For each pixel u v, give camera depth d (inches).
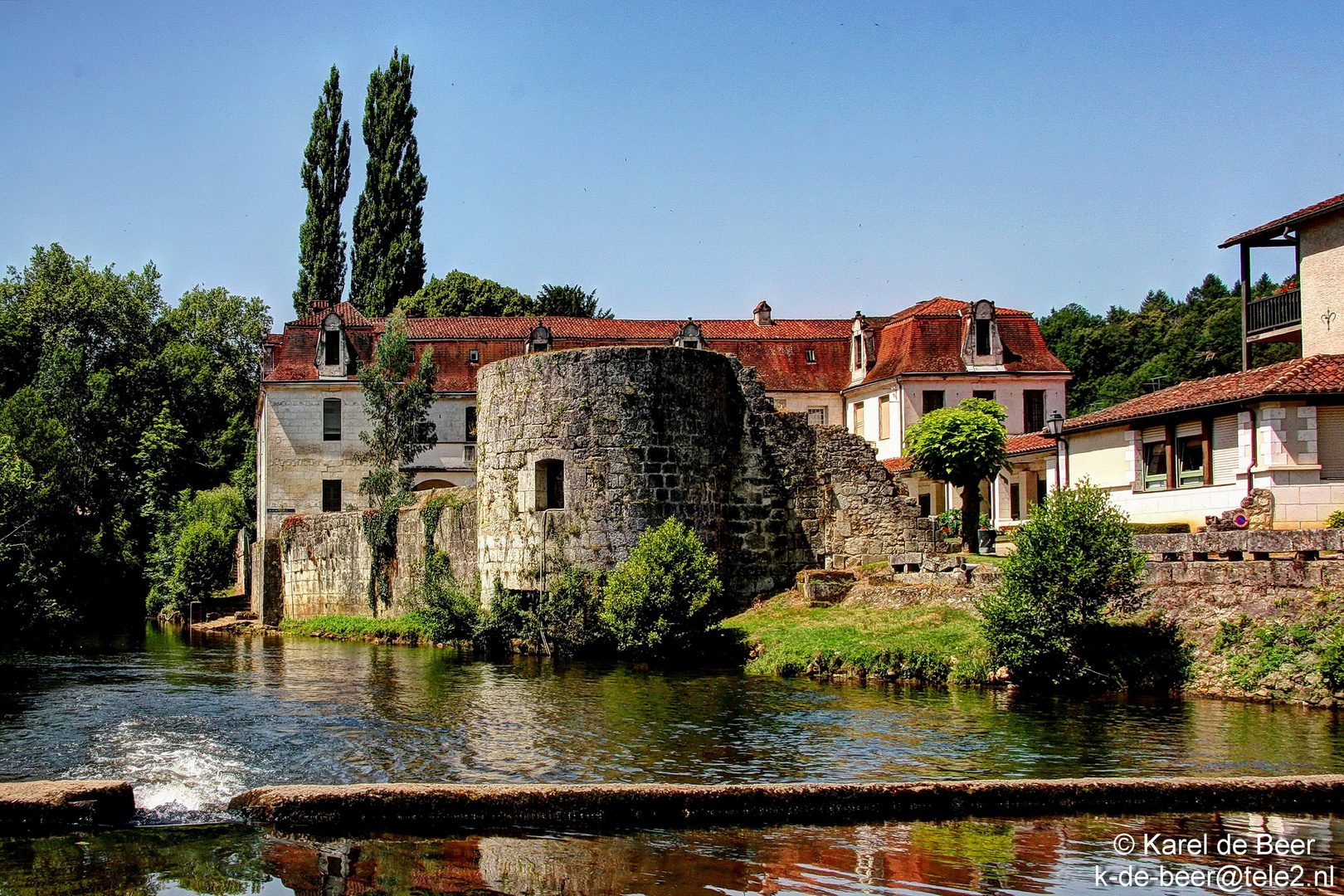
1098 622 954.7
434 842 547.5
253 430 3174.2
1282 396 1144.8
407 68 3388.3
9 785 586.9
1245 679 887.7
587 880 496.1
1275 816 590.9
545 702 943.0
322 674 1160.8
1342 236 1382.9
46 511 1920.5
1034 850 537.3
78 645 1567.4
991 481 1529.3
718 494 1344.7
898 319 2383.1
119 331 3223.4
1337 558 933.2
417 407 1975.9
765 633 1173.1
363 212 3363.7
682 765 701.9
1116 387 3070.9
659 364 1302.9
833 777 667.4
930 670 1002.7
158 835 556.7
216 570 2139.5
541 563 1298.0
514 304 3321.9
